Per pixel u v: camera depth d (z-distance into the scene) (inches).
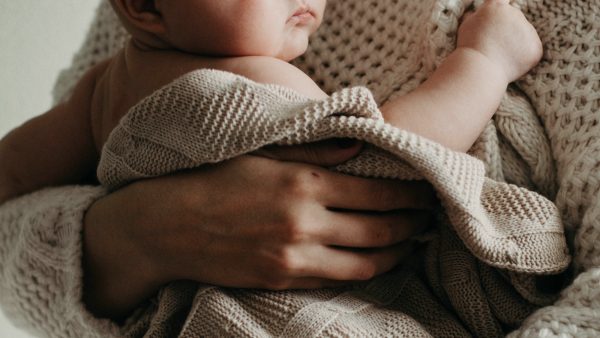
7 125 55.7
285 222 21.4
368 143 22.4
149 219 23.1
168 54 27.7
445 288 24.0
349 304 22.2
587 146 23.2
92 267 25.1
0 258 28.3
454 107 23.8
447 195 20.9
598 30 25.0
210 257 22.3
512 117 25.2
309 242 21.7
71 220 25.3
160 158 23.2
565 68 25.3
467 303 23.4
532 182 25.2
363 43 30.6
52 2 58.2
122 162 24.3
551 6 26.8
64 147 31.4
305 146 22.7
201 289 22.7
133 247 23.6
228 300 22.1
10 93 56.2
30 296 25.7
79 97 31.5
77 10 58.5
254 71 25.1
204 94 21.8
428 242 25.3
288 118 21.3
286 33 28.0
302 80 25.0
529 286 22.8
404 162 22.1
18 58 57.0
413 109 23.8
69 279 24.6
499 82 25.0
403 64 29.2
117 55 30.8
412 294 24.3
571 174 23.0
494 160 24.8
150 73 27.3
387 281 24.3
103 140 29.8
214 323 21.7
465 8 28.1
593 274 20.0
